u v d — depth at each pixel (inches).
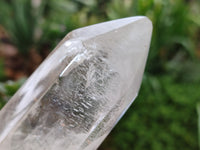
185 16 13.9
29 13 15.5
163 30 13.0
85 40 3.5
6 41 17.4
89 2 15.9
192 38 16.0
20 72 15.5
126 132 10.5
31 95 3.4
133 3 13.0
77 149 3.6
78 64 3.4
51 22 15.9
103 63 3.5
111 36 3.6
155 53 12.8
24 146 3.4
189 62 13.8
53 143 3.4
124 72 3.6
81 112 3.5
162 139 10.1
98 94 3.5
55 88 3.4
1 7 16.2
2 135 3.4
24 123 3.4
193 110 10.7
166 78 12.2
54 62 3.5
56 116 3.4
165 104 11.0
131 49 3.7
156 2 12.1
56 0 16.9
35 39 15.9
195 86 11.9
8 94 7.6
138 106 10.9
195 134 10.2
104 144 10.6
